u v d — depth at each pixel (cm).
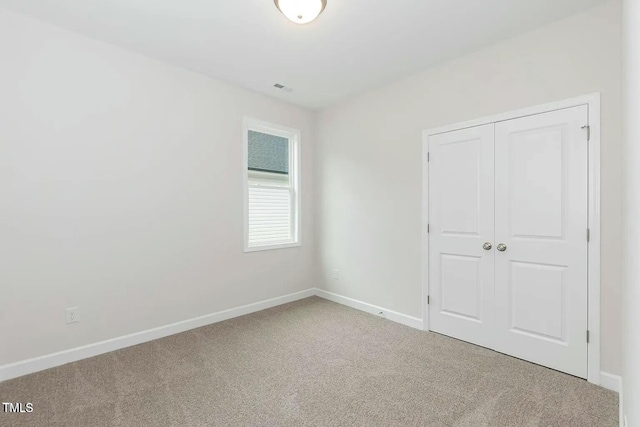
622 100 184
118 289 264
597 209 208
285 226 405
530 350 238
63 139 238
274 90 357
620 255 200
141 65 277
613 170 202
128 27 236
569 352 220
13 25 218
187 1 207
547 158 229
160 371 227
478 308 269
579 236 216
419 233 310
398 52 271
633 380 106
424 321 305
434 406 187
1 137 214
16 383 210
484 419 175
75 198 243
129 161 270
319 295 423
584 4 206
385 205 341
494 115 256
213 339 284
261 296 370
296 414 179
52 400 191
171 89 295
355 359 246
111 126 260
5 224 216
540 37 232
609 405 185
